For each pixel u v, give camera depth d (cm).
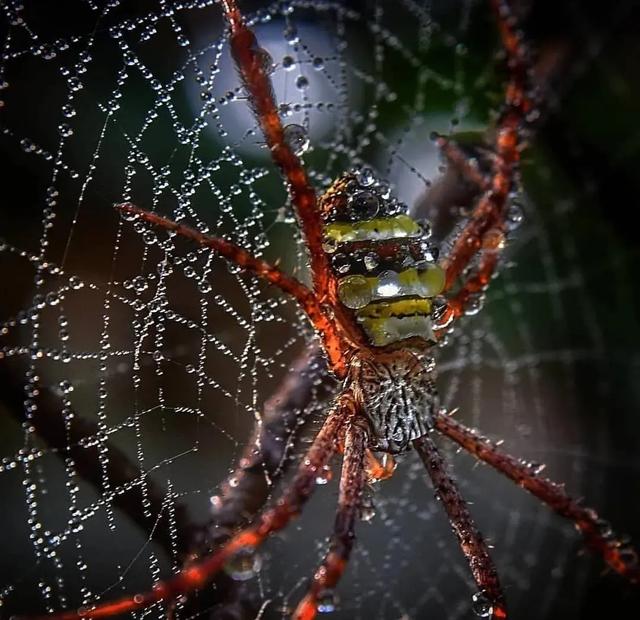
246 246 9
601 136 11
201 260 9
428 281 8
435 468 9
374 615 11
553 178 11
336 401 8
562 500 9
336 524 8
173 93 9
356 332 8
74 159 8
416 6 11
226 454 9
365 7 11
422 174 10
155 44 9
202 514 9
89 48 8
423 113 11
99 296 8
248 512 8
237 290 9
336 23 10
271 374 9
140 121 9
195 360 9
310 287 8
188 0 9
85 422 8
